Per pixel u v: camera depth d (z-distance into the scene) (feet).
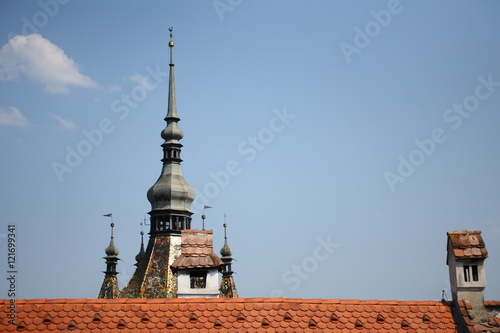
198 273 240.32
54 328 198.08
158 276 556.92
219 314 202.08
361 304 206.59
